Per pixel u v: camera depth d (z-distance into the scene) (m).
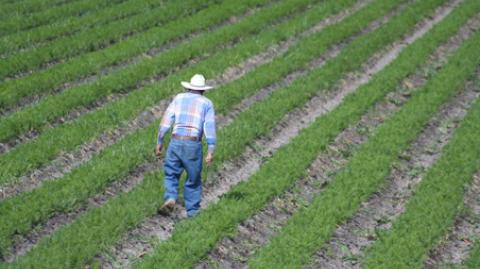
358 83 50.53
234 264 26.67
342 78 50.66
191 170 28.12
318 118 41.62
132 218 28.17
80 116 41.25
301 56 53.06
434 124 43.16
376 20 67.00
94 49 54.22
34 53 49.91
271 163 34.72
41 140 35.78
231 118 42.28
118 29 57.31
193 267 25.80
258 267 25.50
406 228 29.64
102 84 44.47
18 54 49.62
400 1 73.50
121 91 45.38
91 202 30.44
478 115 43.72
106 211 28.36
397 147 37.94
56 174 33.59
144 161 34.62
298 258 26.48
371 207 32.31
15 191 31.41
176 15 63.53
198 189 28.86
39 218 28.14
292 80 49.84
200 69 48.47
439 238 29.33
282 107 42.72
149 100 42.16
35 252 24.95
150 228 28.58
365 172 34.69
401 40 61.53
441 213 30.78
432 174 35.06
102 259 25.75
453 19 66.94
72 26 57.72
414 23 65.94
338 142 39.12
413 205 31.55
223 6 66.56
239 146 36.75
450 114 45.22
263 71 49.22
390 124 41.41
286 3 68.69
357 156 36.66
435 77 50.66
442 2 73.94
